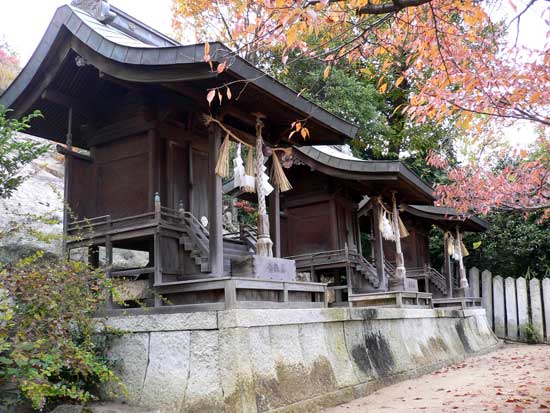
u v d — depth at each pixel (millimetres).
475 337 13883
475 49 6098
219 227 6453
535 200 10578
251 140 7539
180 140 7719
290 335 6219
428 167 20500
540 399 6262
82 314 4508
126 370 6008
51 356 3754
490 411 5605
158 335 5910
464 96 5984
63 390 4039
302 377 6082
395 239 12203
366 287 12086
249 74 6066
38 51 7184
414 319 10172
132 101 7527
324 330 6973
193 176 7859
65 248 7344
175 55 5887
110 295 6496
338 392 6484
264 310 5809
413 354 9336
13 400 4602
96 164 7902
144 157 7359
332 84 16734
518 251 17609
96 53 6602
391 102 20125
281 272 6699
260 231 6918
